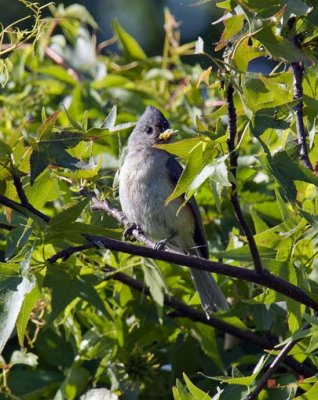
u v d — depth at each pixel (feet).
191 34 56.49
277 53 22.66
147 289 31.89
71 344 32.63
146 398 32.30
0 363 30.60
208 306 31.42
